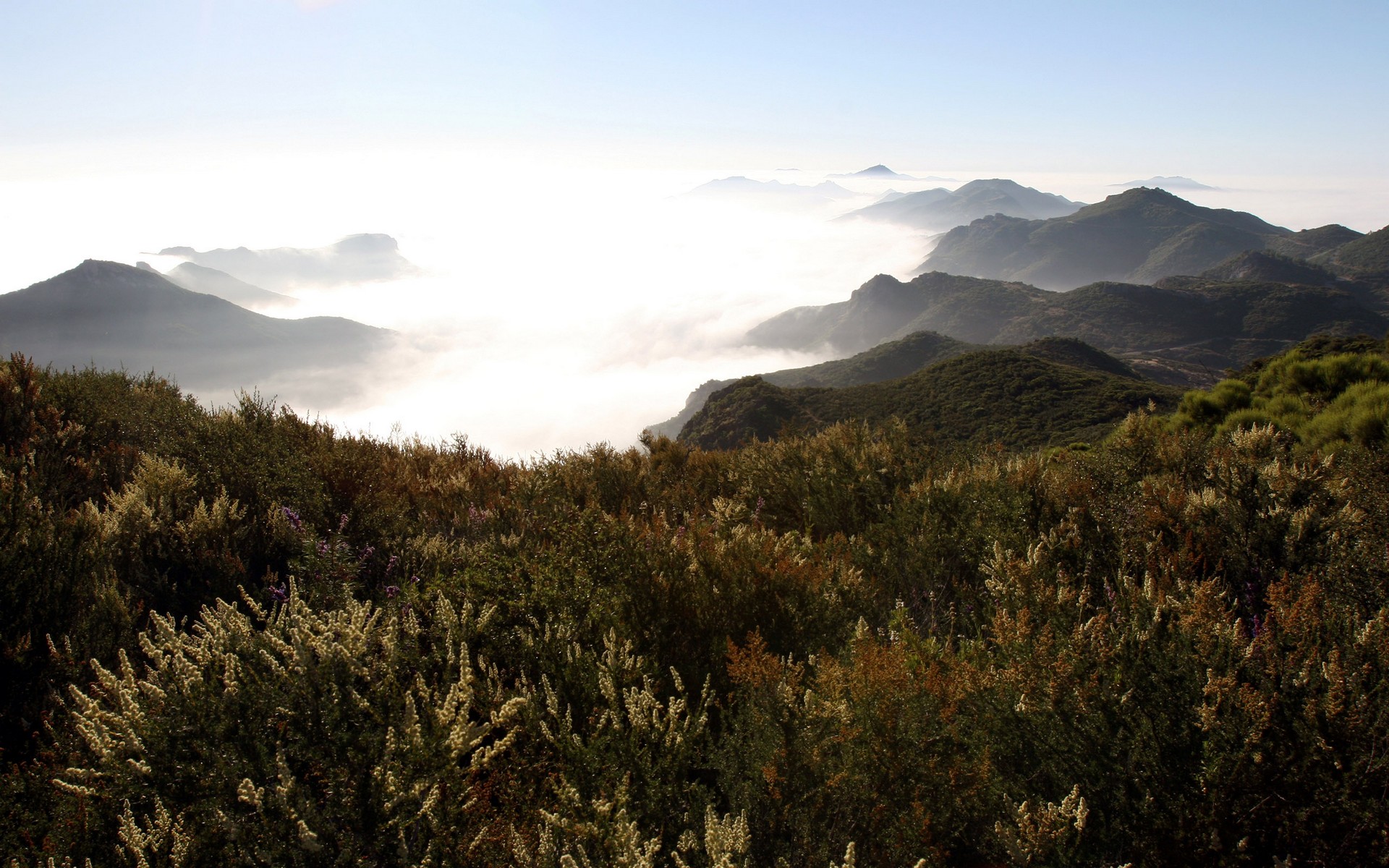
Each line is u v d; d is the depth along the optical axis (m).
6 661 2.89
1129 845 2.36
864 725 2.58
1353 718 2.28
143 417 6.98
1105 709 2.61
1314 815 2.19
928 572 5.04
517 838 2.10
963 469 7.10
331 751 2.31
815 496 7.16
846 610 4.14
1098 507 5.12
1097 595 4.05
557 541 4.71
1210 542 4.45
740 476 8.14
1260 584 4.05
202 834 2.08
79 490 5.43
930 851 2.24
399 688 2.64
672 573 4.02
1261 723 2.33
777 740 2.60
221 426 6.23
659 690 3.24
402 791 2.22
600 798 2.32
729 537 5.23
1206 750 2.38
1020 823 2.27
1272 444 6.62
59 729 2.75
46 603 3.26
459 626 3.39
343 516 4.78
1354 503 4.56
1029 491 5.64
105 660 3.26
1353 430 8.15
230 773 2.24
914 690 2.66
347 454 6.11
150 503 4.81
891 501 6.77
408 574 4.40
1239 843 2.15
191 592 4.04
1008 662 3.00
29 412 5.91
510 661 3.34
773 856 2.31
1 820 2.23
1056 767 2.57
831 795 2.39
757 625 3.74
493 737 2.87
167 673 2.62
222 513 4.60
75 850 2.19
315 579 3.71
